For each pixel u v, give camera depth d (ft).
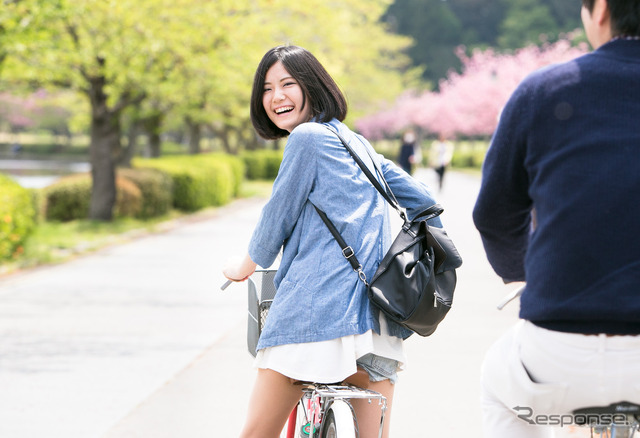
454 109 430.61
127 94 115.24
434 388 38.52
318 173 18.81
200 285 69.41
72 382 40.24
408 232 19.15
